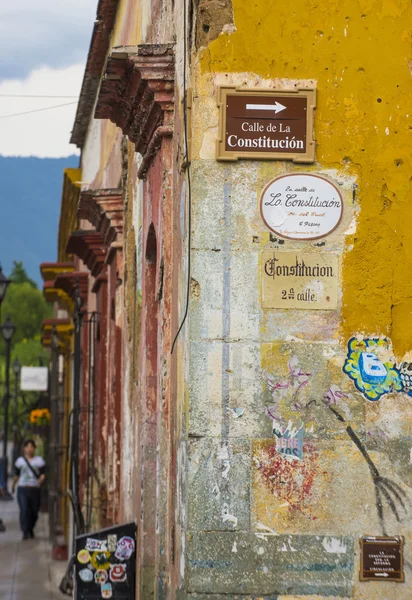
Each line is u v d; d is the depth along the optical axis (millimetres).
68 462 20047
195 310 7801
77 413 15312
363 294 7906
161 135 9289
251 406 7777
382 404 7855
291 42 7977
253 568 7703
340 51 8000
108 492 15812
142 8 12328
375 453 7820
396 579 7766
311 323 7859
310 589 7719
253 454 7758
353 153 7961
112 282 15633
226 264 7836
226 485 7727
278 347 7824
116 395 14922
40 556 22438
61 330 25438
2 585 18406
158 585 9531
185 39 8180
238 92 7902
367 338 7883
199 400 7754
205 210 7852
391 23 8047
